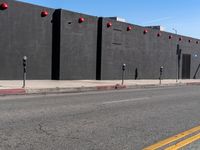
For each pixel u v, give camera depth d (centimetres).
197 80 4122
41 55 2634
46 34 2662
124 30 3344
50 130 920
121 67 3328
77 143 802
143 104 1543
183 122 1111
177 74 4212
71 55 2822
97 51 3092
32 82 2380
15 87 1986
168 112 1318
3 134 862
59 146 771
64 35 2745
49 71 2706
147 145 805
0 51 2359
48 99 1639
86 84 2488
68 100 1614
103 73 3116
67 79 2797
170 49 4069
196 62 4612
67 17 2764
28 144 778
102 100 1655
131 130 959
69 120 1072
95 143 808
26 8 2503
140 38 3566
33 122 1020
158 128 1000
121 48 3319
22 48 2492
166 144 819
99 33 3086
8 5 2386
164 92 2275
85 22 2942
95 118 1124
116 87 2523
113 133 915
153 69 3788
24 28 2498
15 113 1173
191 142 846
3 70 2384
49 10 2670
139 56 3562
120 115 1202
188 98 1889
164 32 3938
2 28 2361
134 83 2891
